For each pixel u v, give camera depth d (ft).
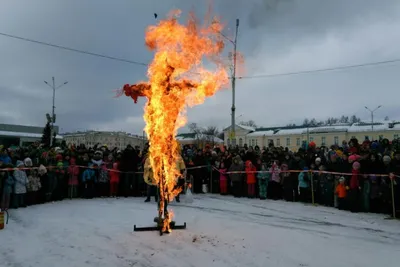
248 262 18.83
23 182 36.40
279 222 29.91
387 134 200.54
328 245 22.53
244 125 276.41
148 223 28.37
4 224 27.96
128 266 18.10
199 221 29.19
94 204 39.68
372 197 34.88
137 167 47.85
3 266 18.21
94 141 336.49
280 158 47.24
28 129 246.47
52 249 21.08
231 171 48.14
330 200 39.58
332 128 219.20
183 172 42.16
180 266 18.11
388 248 22.08
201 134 238.68
